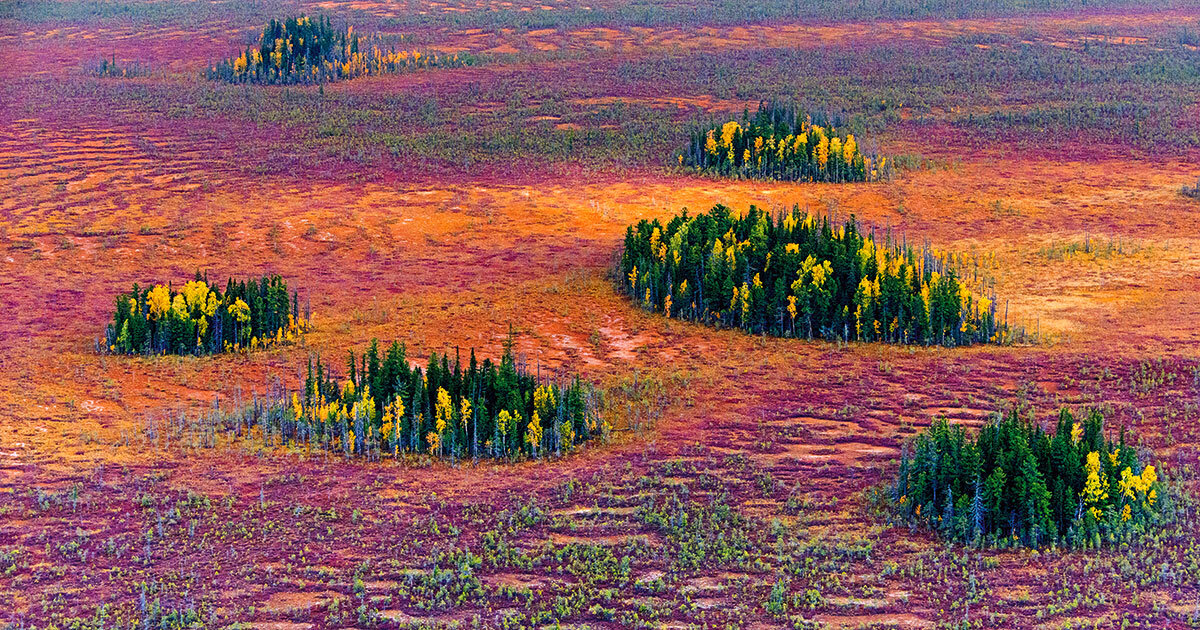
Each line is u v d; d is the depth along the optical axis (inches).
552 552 5182.1
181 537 5255.9
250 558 5108.3
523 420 6205.7
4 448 6058.1
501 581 4963.1
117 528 5324.8
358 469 5920.3
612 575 5000.0
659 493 5693.9
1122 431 5575.8
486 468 5959.6
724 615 4722.0
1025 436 5526.6
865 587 4881.9
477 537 5300.2
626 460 6043.3
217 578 4958.2
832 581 4921.3
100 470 5831.7
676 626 4655.5
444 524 5398.6
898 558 5103.3
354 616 4722.0
